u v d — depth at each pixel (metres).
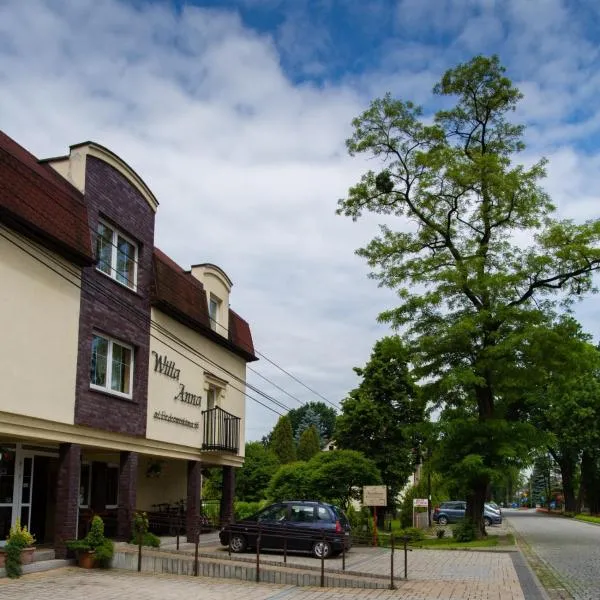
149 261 19.59
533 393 31.34
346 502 32.31
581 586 14.73
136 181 18.94
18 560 13.81
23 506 16.66
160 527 22.25
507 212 29.66
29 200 13.98
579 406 55.31
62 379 15.15
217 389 24.75
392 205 30.67
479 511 29.72
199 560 15.65
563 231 28.02
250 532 21.00
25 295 14.04
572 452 59.78
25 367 13.92
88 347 16.25
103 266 17.44
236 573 15.14
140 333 18.83
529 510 109.19
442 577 16.47
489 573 17.38
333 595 13.13
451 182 29.17
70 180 16.55
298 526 21.02
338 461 30.84
